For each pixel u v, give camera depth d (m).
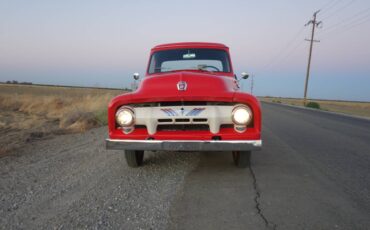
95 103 16.81
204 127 3.46
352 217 2.58
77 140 6.89
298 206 2.82
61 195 3.18
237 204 2.87
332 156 5.10
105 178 3.77
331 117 14.84
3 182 3.66
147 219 2.55
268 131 8.39
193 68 5.24
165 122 3.43
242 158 3.96
